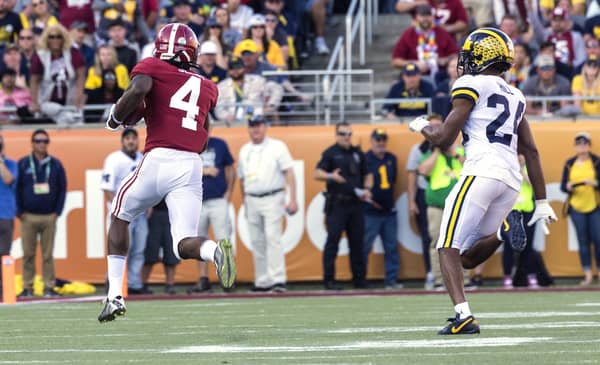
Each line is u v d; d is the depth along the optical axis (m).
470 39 22.05
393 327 24.88
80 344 22.12
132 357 19.14
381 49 59.16
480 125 21.73
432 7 55.44
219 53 52.91
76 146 49.88
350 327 25.23
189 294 44.69
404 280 48.84
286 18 56.81
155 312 32.56
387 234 47.97
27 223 46.47
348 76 51.41
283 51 54.69
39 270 49.22
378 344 20.50
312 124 52.66
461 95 21.62
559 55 54.09
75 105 52.41
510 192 21.78
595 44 51.88
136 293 45.97
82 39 54.12
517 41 52.72
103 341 22.75
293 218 48.97
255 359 18.34
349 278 48.69
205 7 56.59
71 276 49.38
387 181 47.59
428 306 33.25
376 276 48.78
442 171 45.44
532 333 22.14
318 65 58.22
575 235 48.16
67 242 49.44
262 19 52.97
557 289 43.22
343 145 46.88
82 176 49.72
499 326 24.03
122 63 52.56
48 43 52.16
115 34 52.53
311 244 48.88
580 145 47.06
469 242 22.12
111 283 23.61
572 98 49.28
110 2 55.91
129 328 26.36
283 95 51.00
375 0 60.53
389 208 47.84
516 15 55.56
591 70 50.78
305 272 48.81
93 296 44.91
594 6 54.31
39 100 52.00
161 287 49.34
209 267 48.94
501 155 21.66
